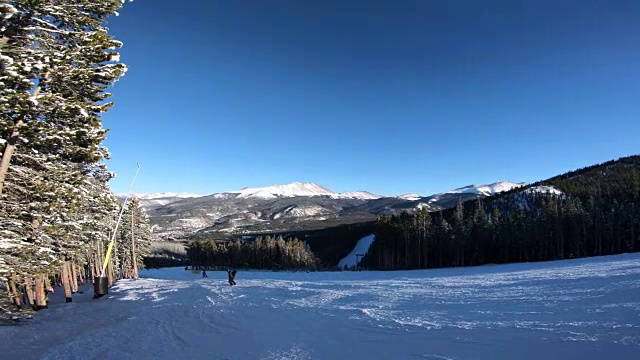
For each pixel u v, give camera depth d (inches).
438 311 478.0
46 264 467.2
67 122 393.4
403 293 723.4
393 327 388.8
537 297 539.2
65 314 739.4
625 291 502.6
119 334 477.1
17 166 405.4
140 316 609.6
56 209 414.9
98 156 423.8
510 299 542.3
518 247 2785.4
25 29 362.3
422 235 3161.9
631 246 2637.8
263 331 423.2
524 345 287.0
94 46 382.9
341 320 448.1
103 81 403.5
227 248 4207.7
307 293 797.2
